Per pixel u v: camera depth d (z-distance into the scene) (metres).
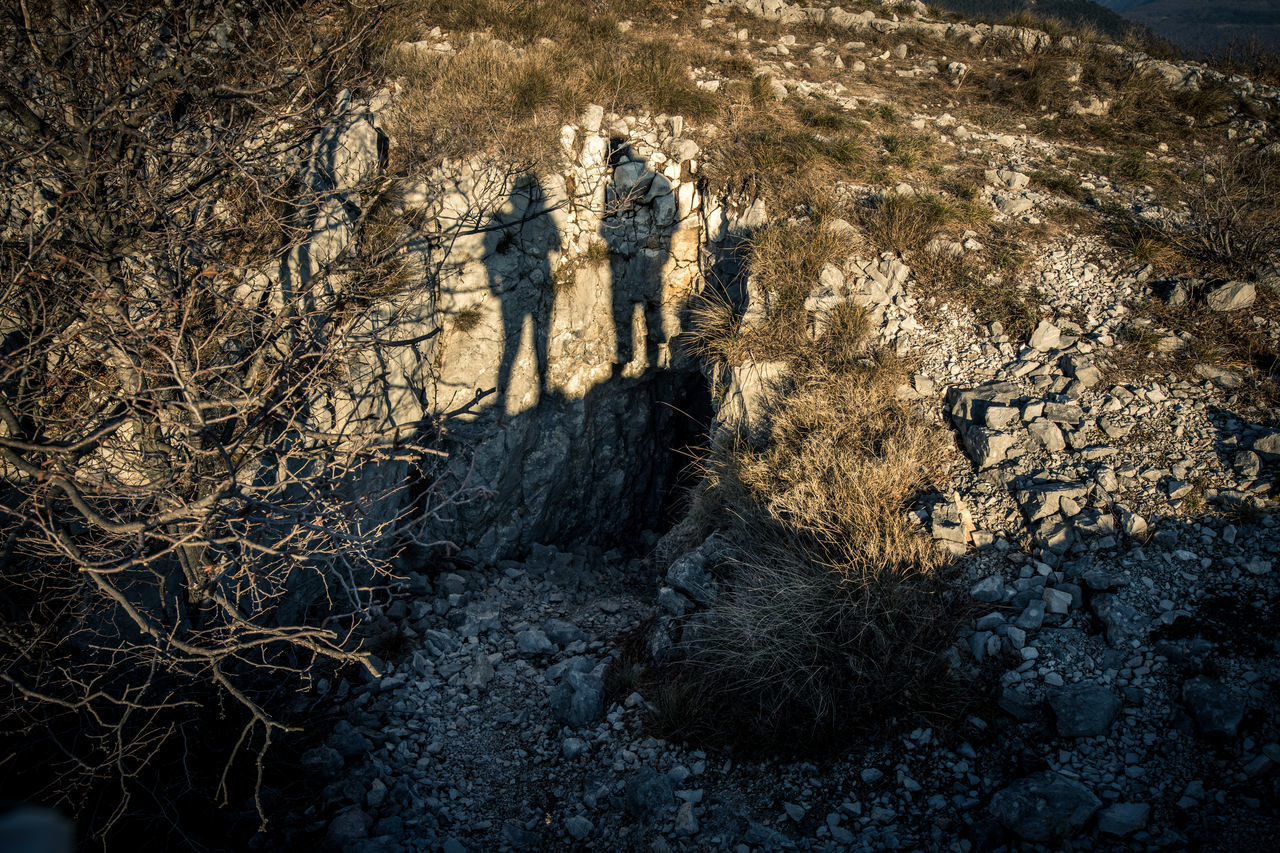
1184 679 3.64
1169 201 7.19
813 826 3.59
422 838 3.96
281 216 4.81
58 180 3.98
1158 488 4.45
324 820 4.01
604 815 4.02
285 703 4.78
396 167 6.79
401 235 6.10
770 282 6.23
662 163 7.64
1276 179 7.23
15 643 3.56
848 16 11.23
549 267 7.46
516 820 4.11
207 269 3.48
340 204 5.71
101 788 3.80
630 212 7.66
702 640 4.59
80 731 3.66
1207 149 8.38
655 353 8.32
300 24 4.98
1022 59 10.49
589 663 5.23
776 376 5.75
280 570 4.52
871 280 6.28
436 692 5.18
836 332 5.83
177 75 3.95
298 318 4.27
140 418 3.57
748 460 5.27
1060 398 5.13
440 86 7.41
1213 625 3.77
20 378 3.73
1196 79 9.71
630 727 4.49
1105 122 8.95
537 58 8.16
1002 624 4.09
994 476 4.81
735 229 7.24
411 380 6.54
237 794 4.12
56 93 3.79
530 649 5.61
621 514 9.24
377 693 5.12
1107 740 3.53
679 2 11.26
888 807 3.59
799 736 3.97
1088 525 4.32
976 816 3.43
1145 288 6.01
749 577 4.62
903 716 3.89
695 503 5.73
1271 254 6.01
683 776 3.99
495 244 7.12
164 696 3.86
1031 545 4.41
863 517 4.55
